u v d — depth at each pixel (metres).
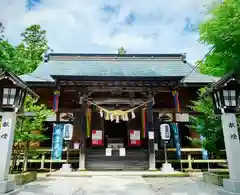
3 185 5.80
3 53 11.47
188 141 14.30
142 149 13.46
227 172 9.70
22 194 6.20
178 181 8.84
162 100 15.39
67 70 14.98
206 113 8.69
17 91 6.66
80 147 12.16
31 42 28.05
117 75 12.78
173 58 18.42
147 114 12.90
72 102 15.17
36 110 9.80
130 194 6.22
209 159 13.20
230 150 6.24
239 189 5.79
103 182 8.34
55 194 6.23
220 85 6.55
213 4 7.23
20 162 12.64
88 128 12.72
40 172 12.05
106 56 18.22
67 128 11.74
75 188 7.12
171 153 13.74
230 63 6.58
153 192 6.49
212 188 7.18
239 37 6.21
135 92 14.45
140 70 14.99
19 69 13.92
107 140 17.30
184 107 14.95
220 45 6.80
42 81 13.38
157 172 10.90
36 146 13.59
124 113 12.37
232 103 6.50
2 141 6.34
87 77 12.01
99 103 13.15
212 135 8.48
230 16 6.64
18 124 9.08
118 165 12.45
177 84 12.95
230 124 6.45
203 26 7.41
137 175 10.22
